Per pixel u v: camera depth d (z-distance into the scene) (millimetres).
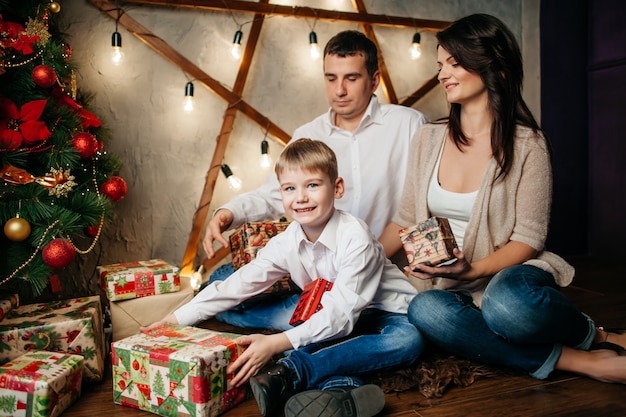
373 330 1634
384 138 2148
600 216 3283
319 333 1421
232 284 1629
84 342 1526
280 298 1913
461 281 1678
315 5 2766
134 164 2486
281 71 2727
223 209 2033
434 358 1611
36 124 1621
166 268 1928
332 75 2072
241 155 2682
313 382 1380
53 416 1320
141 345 1374
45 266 1614
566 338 1469
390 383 1443
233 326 1996
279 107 2736
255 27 2596
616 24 3102
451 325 1480
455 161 1716
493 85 1601
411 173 1817
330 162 1543
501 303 1419
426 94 3031
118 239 2479
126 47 2438
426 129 1817
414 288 1706
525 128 1619
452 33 1632
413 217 1823
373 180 2135
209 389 1287
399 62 2963
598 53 3223
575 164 3301
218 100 2600
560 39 3203
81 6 2352
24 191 1624
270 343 1389
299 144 1554
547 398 1383
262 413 1285
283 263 1651
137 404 1377
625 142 3104
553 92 3211
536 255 1606
